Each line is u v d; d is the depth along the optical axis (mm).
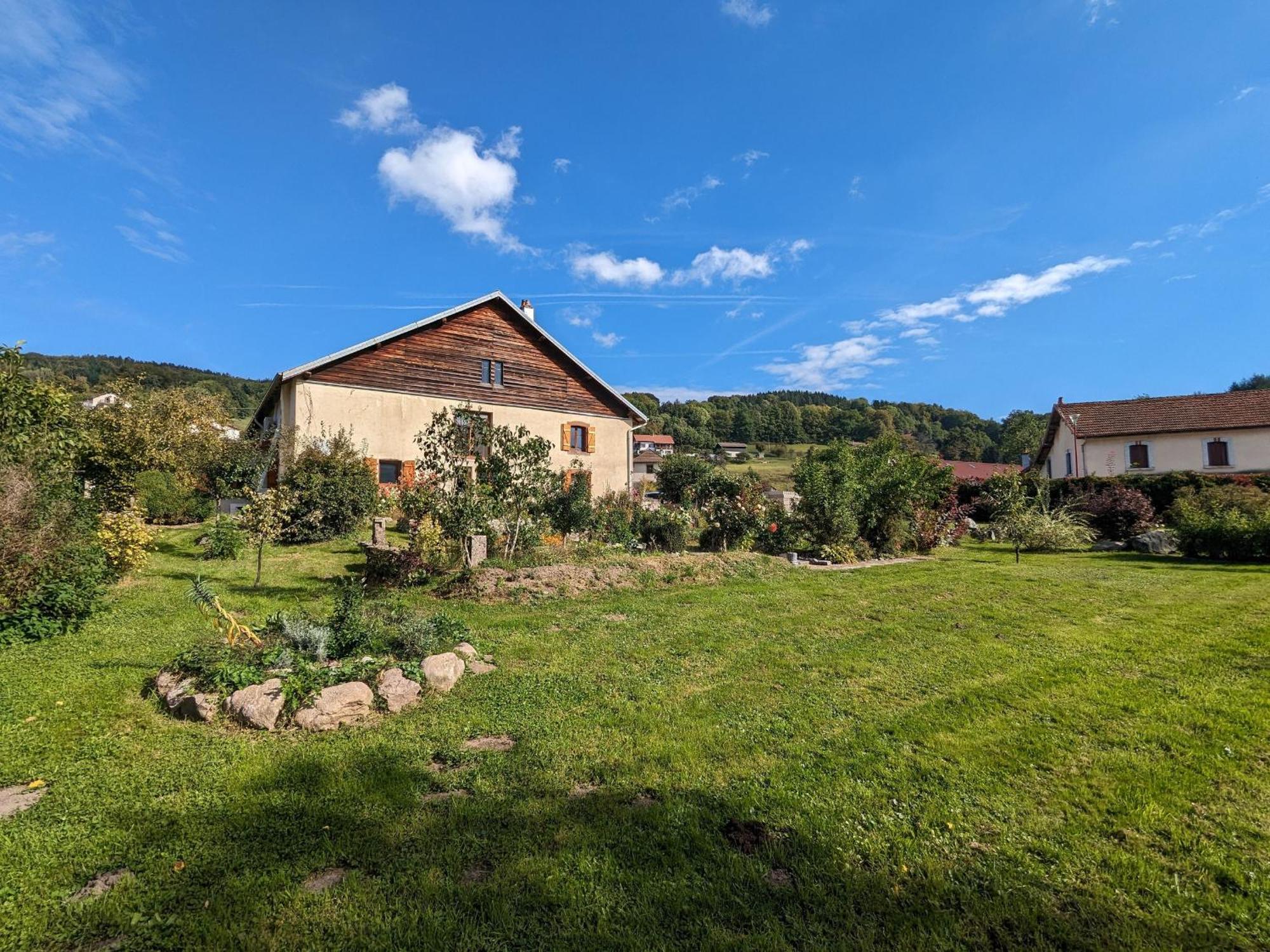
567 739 4078
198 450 19172
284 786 3369
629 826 3061
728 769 3691
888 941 2361
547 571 9312
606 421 24266
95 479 14141
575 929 2389
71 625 6309
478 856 2826
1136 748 3996
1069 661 5918
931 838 3008
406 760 3730
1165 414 28328
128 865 2719
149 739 3912
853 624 7508
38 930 2312
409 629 5391
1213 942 2369
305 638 4996
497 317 21531
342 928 2363
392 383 19078
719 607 8352
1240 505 16016
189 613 7078
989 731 4262
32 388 8398
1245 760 3811
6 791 3301
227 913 2428
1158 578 11000
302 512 14008
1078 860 2846
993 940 2383
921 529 15695
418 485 11086
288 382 17906
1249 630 7055
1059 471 32688
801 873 2725
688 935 2367
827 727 4344
